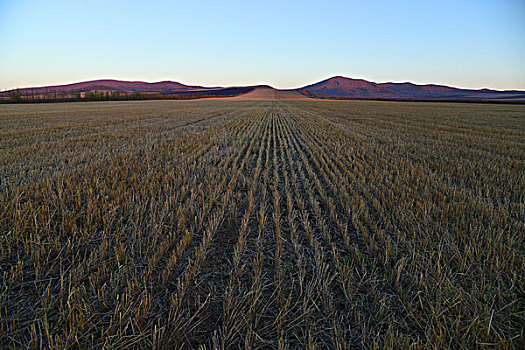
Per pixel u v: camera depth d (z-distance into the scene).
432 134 15.65
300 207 5.14
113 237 3.77
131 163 7.94
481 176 7.00
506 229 4.16
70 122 20.64
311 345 2.14
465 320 2.44
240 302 2.59
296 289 2.90
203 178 6.88
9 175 6.59
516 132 16.77
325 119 26.67
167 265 3.09
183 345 2.20
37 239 3.56
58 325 2.31
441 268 3.10
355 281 2.98
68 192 5.31
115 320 2.36
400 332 2.38
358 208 4.98
